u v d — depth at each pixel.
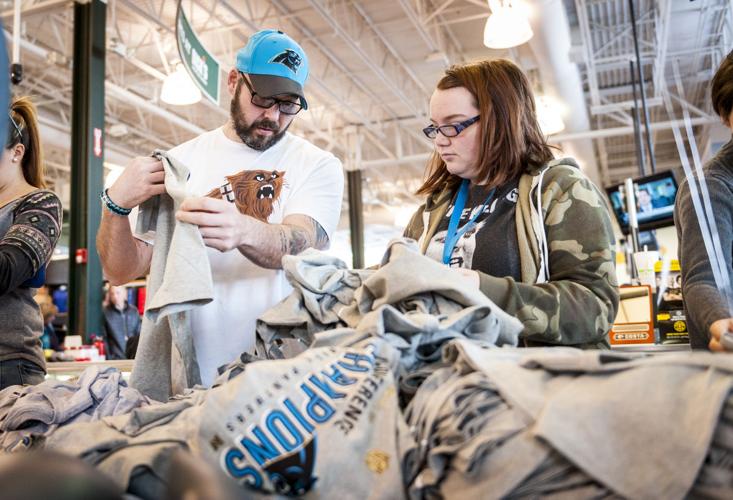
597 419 0.67
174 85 6.33
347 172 12.41
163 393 1.48
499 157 1.40
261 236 1.38
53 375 2.76
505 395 0.73
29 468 0.45
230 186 1.69
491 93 1.40
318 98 10.91
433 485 0.73
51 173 12.59
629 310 2.31
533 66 9.98
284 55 1.63
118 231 1.49
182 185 1.39
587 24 7.91
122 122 11.61
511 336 1.05
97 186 5.33
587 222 1.26
